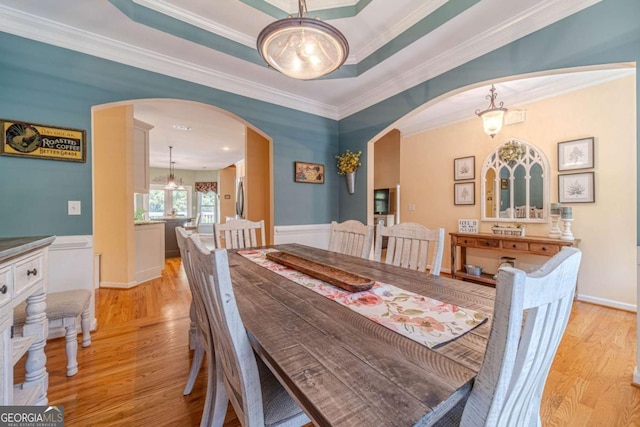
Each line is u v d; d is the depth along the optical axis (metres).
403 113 3.04
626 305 2.83
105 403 1.51
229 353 0.92
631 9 1.60
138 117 4.33
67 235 2.21
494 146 3.85
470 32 2.21
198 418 1.42
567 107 3.19
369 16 2.33
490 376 0.52
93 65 2.29
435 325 0.90
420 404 0.54
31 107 2.06
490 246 3.56
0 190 1.98
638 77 1.58
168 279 4.14
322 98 3.59
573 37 1.80
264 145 4.41
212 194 10.61
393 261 1.93
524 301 0.49
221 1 2.19
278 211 3.50
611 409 1.50
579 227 3.11
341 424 0.50
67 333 1.75
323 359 0.70
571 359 1.97
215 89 2.97
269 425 0.90
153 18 2.18
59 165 2.18
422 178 4.77
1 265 0.97
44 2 1.89
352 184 3.76
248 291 1.25
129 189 3.69
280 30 1.52
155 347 2.12
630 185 2.81
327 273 1.50
